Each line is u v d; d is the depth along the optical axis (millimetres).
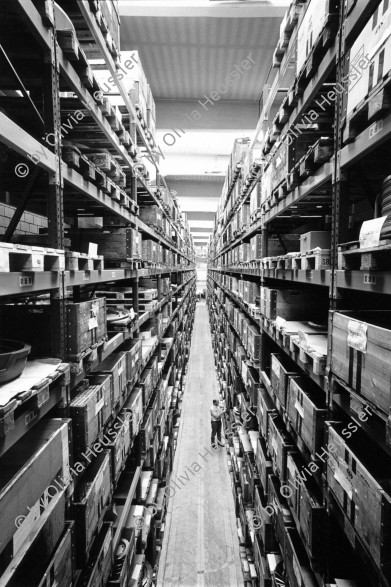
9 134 1188
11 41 1622
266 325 3254
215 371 10852
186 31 5605
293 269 2396
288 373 2553
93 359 2006
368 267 1298
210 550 4156
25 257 1276
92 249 2178
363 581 1708
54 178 1595
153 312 4848
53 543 1456
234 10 4969
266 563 2910
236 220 6051
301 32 2045
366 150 1387
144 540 3268
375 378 1255
